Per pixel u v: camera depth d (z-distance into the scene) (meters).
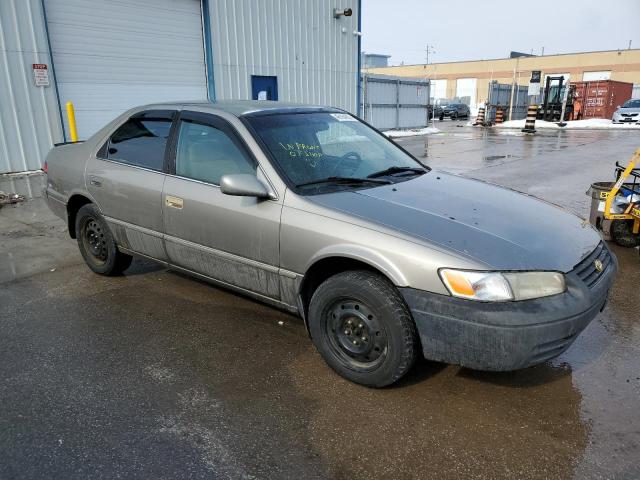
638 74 59.94
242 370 3.20
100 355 3.38
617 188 5.46
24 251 5.64
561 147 17.23
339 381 3.07
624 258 5.36
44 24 10.55
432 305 2.63
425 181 3.69
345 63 17.94
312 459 2.42
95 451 2.46
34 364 3.26
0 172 10.47
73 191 4.68
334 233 2.94
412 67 77.31
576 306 2.63
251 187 3.17
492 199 3.46
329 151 3.71
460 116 43.56
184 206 3.71
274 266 3.27
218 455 2.44
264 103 4.05
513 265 2.61
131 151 4.25
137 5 12.06
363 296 2.84
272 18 15.02
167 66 12.88
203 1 13.27
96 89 11.66
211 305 4.18
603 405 2.86
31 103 10.67
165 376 3.12
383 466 2.38
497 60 68.81
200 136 3.75
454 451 2.48
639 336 3.67
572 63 63.81
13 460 2.40
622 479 2.29
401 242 2.74
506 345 2.53
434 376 3.14
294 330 3.74
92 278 4.79
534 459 2.42
